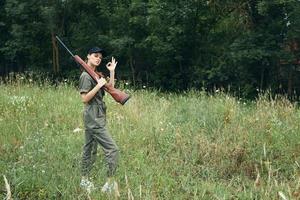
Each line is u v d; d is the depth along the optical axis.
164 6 22.80
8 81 17.33
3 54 29.88
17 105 11.72
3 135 9.39
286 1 18.94
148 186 6.88
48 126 10.52
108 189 6.50
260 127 9.94
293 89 21.23
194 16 23.20
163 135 9.75
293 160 8.60
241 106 12.83
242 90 21.44
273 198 6.61
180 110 12.15
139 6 24.14
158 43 23.28
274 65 21.38
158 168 7.88
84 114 6.96
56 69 27.55
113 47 24.56
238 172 8.19
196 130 10.23
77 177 6.97
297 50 20.66
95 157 7.33
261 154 8.79
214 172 8.05
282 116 10.83
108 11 25.45
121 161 7.96
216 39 23.98
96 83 6.93
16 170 7.04
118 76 25.36
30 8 27.02
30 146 8.62
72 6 27.30
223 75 22.08
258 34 20.48
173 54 24.20
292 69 20.91
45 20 27.14
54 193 6.50
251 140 9.38
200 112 11.48
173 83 24.66
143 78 25.67
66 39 27.84
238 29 22.94
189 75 24.14
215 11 23.36
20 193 6.55
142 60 25.88
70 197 6.34
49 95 13.09
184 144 9.27
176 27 22.62
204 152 8.83
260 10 19.41
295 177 7.73
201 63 24.00
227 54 21.72
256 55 19.91
